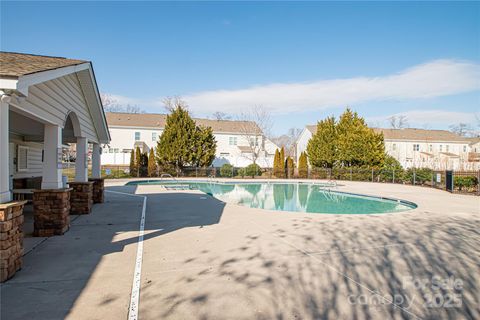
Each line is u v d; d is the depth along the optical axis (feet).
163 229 22.66
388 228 23.56
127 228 22.93
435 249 17.72
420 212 31.91
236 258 15.83
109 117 117.19
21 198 31.58
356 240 19.80
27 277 12.92
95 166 37.01
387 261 15.48
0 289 11.64
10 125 29.09
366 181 82.69
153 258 15.74
